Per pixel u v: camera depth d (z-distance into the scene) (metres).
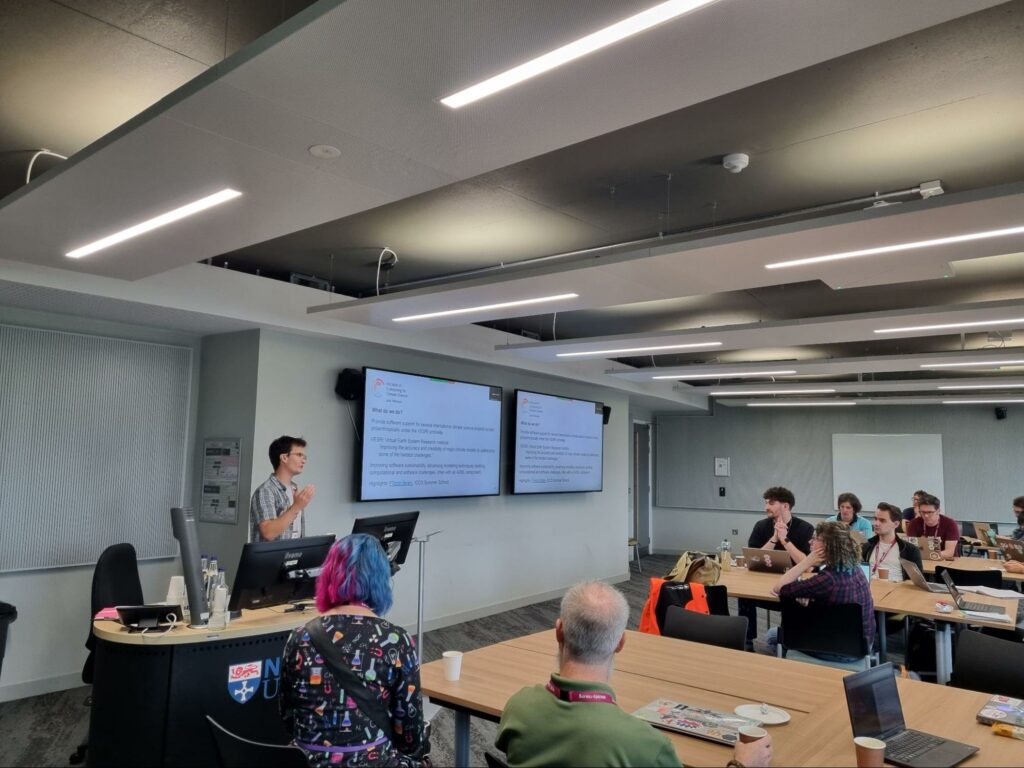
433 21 1.63
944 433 11.70
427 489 6.66
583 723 1.67
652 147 3.33
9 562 4.63
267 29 2.49
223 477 5.46
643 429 13.54
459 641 6.39
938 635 4.31
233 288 5.07
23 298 4.45
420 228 4.56
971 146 3.30
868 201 3.93
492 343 7.22
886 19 1.61
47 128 3.25
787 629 3.96
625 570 10.09
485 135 2.24
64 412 4.94
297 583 3.24
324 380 5.91
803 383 10.22
